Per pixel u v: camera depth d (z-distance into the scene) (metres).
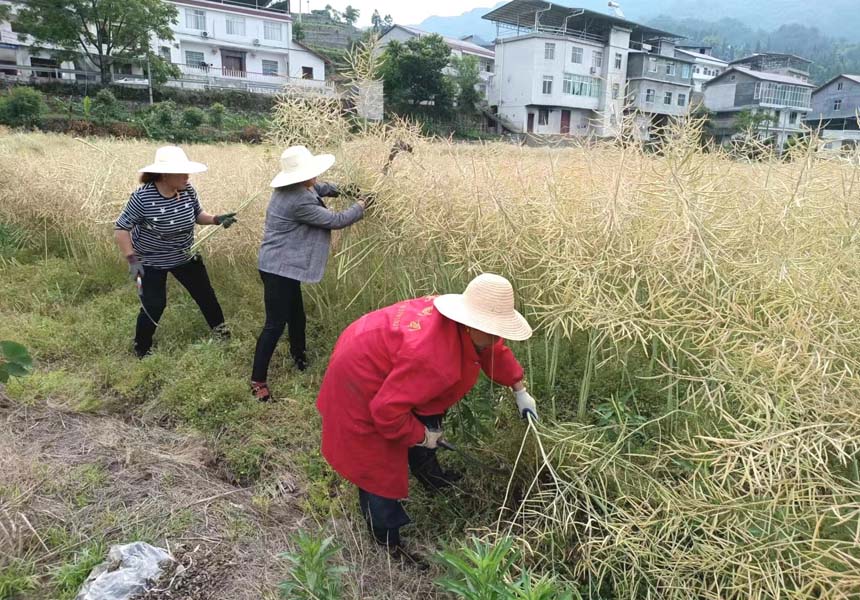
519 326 2.47
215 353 4.54
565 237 3.22
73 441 3.59
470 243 3.62
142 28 33.31
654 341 2.95
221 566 2.70
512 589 2.12
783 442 2.16
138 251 4.57
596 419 3.30
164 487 3.22
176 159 4.46
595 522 2.77
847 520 2.03
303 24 64.25
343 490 3.21
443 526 3.03
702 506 2.33
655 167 3.21
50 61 38.34
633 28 46.06
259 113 36.12
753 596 2.12
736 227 3.09
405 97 36.25
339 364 2.66
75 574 2.57
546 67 43.81
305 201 4.02
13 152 9.37
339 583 2.52
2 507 2.91
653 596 2.41
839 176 3.13
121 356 4.73
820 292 2.61
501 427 3.41
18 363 3.09
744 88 52.19
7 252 6.98
